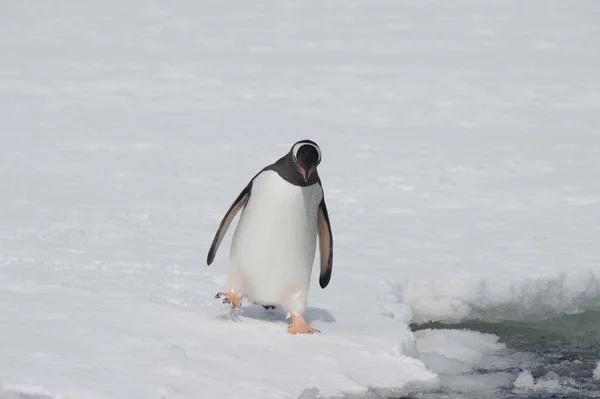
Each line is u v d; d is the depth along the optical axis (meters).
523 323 23.38
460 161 37.66
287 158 18.55
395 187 34.03
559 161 38.09
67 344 17.83
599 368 20.12
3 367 16.52
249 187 19.44
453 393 18.70
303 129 42.75
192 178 34.31
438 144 40.50
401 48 59.34
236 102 47.66
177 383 16.44
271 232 18.62
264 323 20.00
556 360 21.00
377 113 46.06
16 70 52.53
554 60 56.94
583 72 54.28
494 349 21.58
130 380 16.36
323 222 19.56
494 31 63.50
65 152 37.41
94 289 21.45
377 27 64.31
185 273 23.31
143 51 58.12
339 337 19.44
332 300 22.05
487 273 24.56
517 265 25.39
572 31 63.62
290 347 18.66
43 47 58.53
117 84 50.25
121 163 36.12
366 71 53.88
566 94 49.75
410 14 67.69
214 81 51.47
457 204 32.12
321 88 50.31
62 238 26.05
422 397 17.73
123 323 19.19
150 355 17.59
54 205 29.81
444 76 52.81
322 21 65.94
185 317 19.80
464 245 27.36
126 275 22.81
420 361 18.70
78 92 48.41
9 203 29.73
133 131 41.50
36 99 46.62
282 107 46.88
